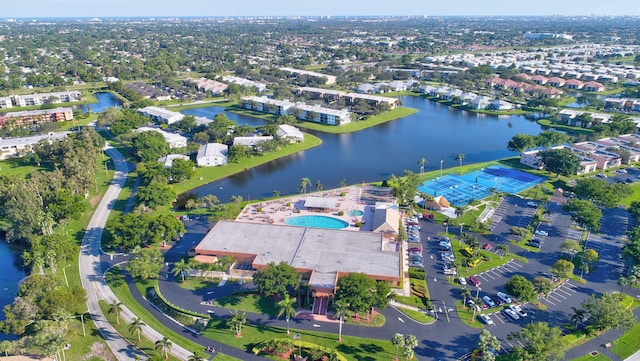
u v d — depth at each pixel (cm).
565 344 13112
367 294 14562
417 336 14250
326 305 15688
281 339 13788
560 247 19375
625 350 13600
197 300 15875
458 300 16025
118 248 19400
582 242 19838
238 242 18425
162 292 16312
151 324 14825
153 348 13762
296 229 19512
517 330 14450
